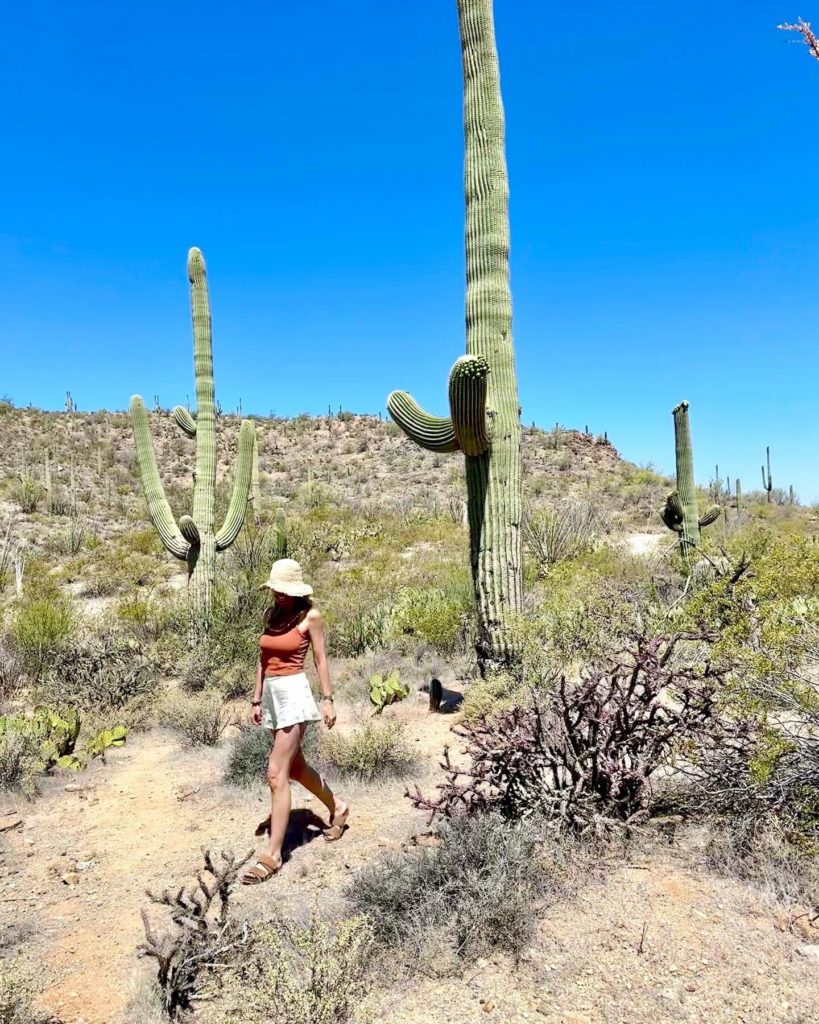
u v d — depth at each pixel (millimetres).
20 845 4492
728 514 25641
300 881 3789
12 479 34750
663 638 4223
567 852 3506
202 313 10430
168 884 3908
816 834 3354
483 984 2732
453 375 6410
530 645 5512
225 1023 2434
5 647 9180
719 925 2941
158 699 7516
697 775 3838
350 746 5422
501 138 7027
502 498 6809
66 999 2938
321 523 24906
